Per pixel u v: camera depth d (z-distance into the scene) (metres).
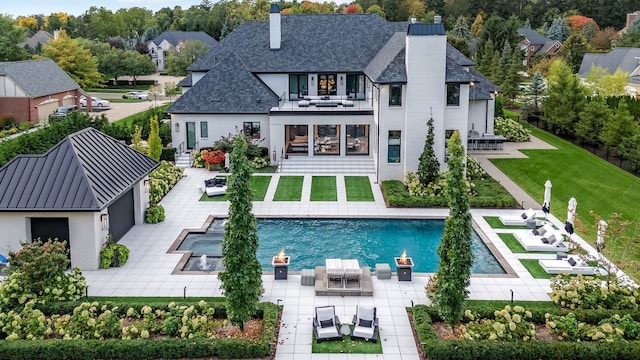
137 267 25.50
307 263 26.83
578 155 46.38
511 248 28.03
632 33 104.19
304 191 37.84
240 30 53.88
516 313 20.17
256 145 44.75
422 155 36.91
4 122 60.91
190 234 30.20
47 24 169.88
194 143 46.12
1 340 18.36
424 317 19.94
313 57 50.16
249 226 18.73
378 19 53.16
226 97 45.72
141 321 19.72
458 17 125.06
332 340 19.36
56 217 24.92
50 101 67.88
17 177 25.42
